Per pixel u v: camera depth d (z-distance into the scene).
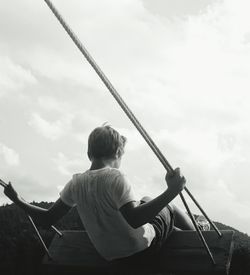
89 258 2.42
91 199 2.10
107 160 2.20
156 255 2.25
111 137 2.20
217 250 2.16
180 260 2.20
